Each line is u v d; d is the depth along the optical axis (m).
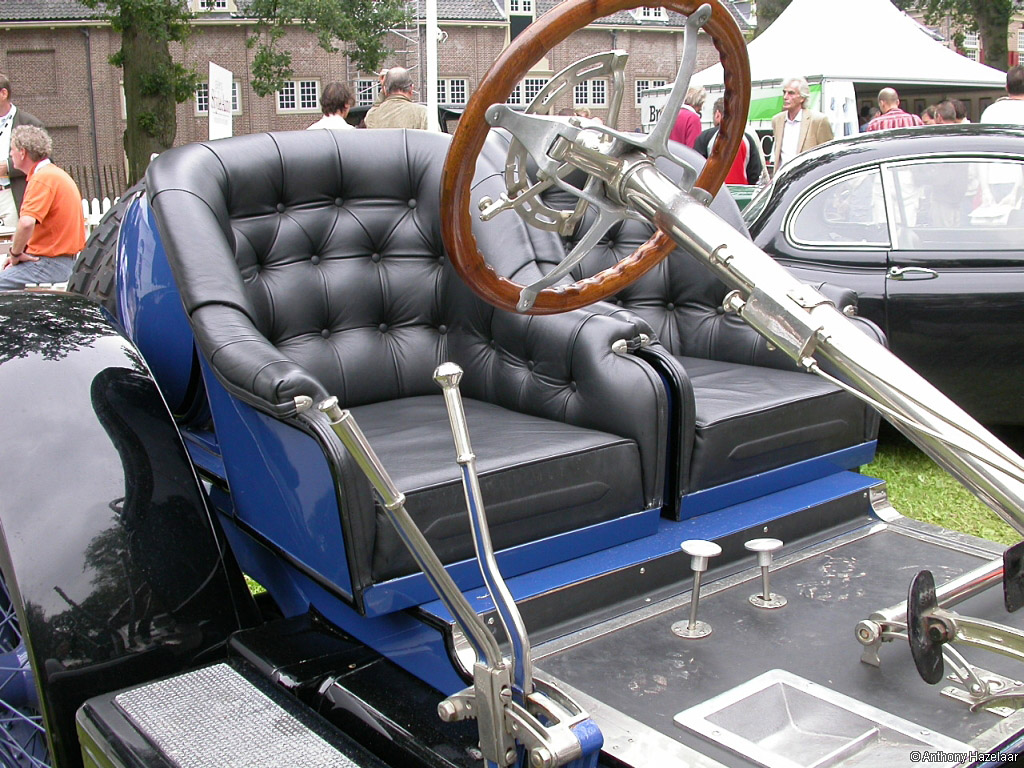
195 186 2.05
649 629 1.67
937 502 3.49
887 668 1.53
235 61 29.61
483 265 1.30
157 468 1.78
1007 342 3.86
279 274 2.25
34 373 1.79
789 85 7.80
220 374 1.72
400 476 1.62
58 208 5.89
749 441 2.03
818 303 1.03
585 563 1.77
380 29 24.16
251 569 1.99
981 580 1.62
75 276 2.63
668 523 1.96
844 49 12.71
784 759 1.29
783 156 7.92
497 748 1.25
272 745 1.38
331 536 1.56
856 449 2.27
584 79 1.20
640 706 1.45
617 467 1.82
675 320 2.92
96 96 28.06
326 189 2.33
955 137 4.09
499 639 1.58
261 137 2.26
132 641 1.65
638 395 1.87
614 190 1.16
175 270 1.91
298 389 1.57
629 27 30.11
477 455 1.73
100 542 1.67
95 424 1.77
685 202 1.12
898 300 3.97
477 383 2.30
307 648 1.67
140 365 1.91
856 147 4.28
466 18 30.64
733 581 1.85
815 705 1.44
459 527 1.62
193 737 1.40
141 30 16.66
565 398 2.05
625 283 1.40
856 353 1.00
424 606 1.57
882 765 1.29
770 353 2.64
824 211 4.23
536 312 1.35
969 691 1.43
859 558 1.96
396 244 2.40
